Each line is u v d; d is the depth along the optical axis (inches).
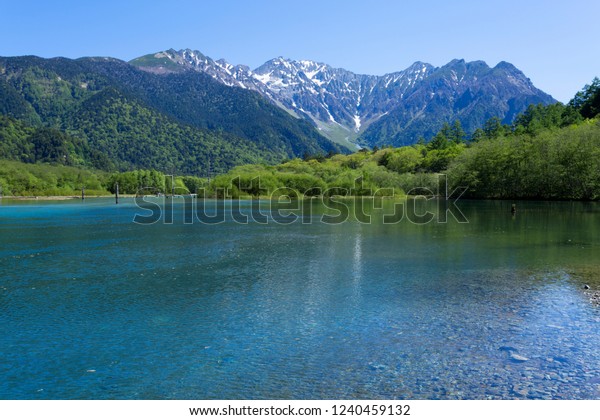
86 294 898.7
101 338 655.8
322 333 663.8
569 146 4468.5
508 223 2324.1
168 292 910.4
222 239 1753.2
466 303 804.6
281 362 564.7
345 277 1031.0
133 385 512.7
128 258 1309.1
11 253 1400.1
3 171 7130.9
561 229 2000.5
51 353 602.9
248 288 937.5
